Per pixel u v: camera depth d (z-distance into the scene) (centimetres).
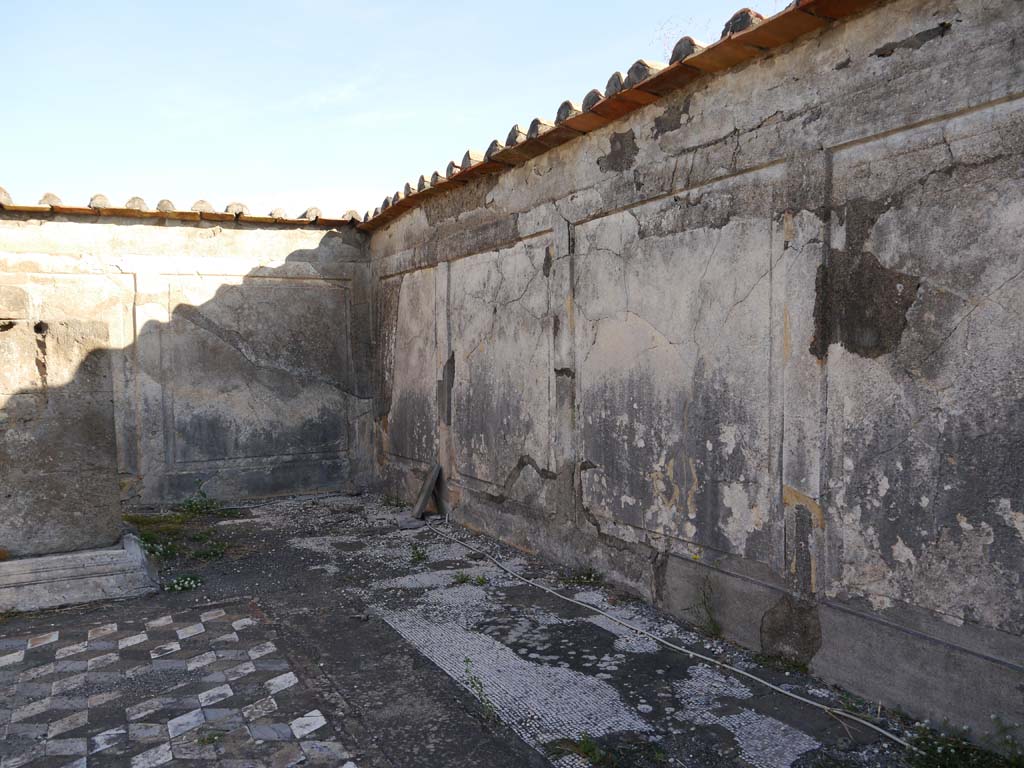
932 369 284
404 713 313
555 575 493
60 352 482
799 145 332
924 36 283
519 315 551
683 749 281
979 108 267
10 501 470
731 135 367
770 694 322
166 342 755
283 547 589
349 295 830
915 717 292
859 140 307
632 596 445
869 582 310
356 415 836
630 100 413
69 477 484
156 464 755
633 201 432
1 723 308
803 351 332
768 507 354
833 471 323
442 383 668
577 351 489
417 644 386
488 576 498
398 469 767
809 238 328
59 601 452
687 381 399
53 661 370
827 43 320
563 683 337
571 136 479
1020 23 253
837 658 324
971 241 270
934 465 284
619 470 454
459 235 628
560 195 499
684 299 400
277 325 799
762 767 268
